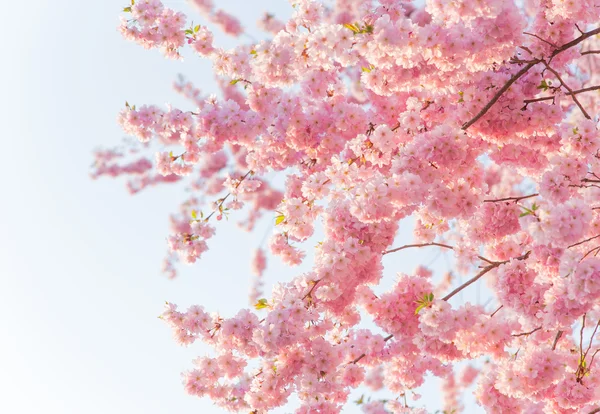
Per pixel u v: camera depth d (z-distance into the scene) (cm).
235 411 544
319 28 433
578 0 477
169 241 756
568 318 434
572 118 906
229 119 591
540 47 512
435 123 541
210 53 586
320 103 563
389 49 429
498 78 502
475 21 448
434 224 582
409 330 483
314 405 511
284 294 474
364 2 906
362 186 457
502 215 516
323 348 482
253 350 521
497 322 493
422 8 842
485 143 565
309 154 575
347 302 482
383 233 471
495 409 534
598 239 530
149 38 582
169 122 629
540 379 483
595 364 531
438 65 461
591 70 928
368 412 819
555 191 447
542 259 444
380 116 573
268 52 452
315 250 492
